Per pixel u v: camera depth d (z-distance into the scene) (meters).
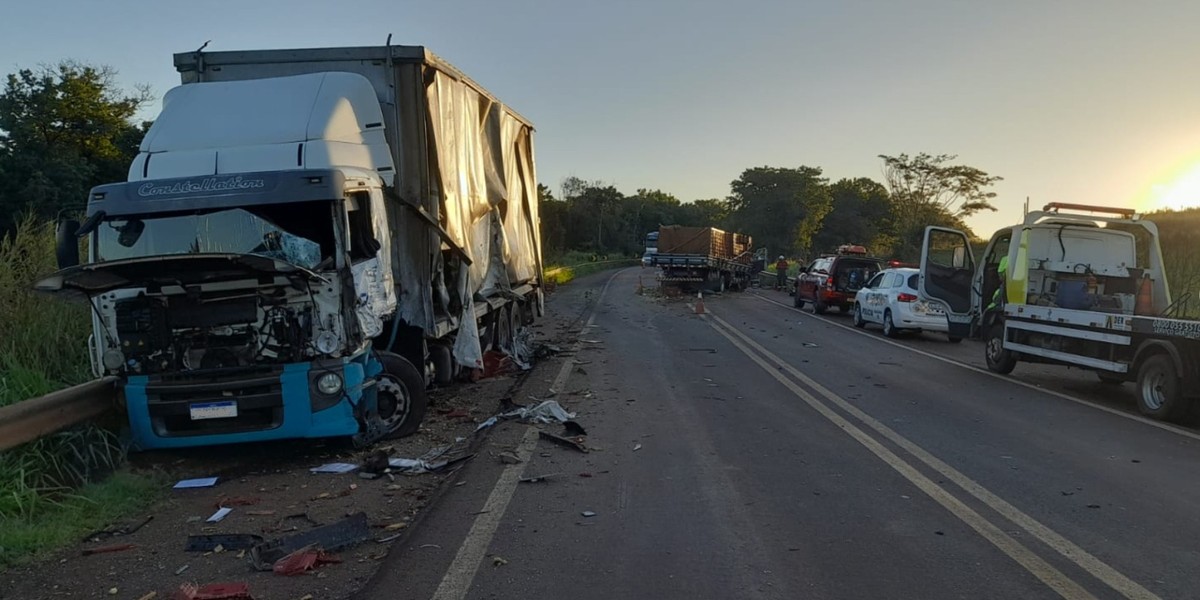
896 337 18.67
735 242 39.78
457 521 5.66
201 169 7.48
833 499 6.17
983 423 9.04
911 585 4.56
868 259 24.86
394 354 8.45
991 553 5.05
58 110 36.94
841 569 4.80
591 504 6.04
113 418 7.24
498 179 13.38
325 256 7.17
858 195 82.06
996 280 13.82
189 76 9.06
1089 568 4.81
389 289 8.51
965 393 11.09
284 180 6.93
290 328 6.97
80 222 7.15
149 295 6.88
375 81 9.05
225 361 6.95
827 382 11.77
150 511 6.03
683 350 15.38
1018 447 7.89
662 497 6.21
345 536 5.33
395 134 9.09
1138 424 9.14
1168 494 6.35
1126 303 12.16
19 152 33.28
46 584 4.68
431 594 4.44
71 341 8.93
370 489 6.56
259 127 7.75
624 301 29.27
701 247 34.25
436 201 9.32
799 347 16.22
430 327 9.16
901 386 11.57
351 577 4.76
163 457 7.37
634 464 7.18
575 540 5.28
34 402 6.17
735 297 33.56
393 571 4.77
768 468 7.05
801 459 7.36
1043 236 12.66
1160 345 9.38
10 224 28.64
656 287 37.28
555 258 55.16
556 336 17.62
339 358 7.14
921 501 6.12
